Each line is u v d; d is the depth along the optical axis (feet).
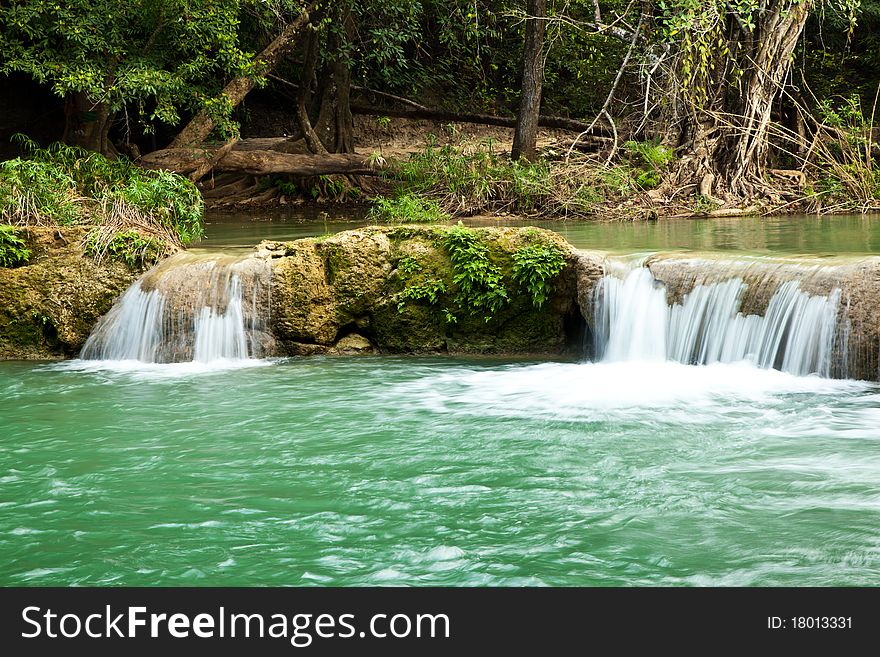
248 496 20.81
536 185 66.95
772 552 17.33
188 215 43.91
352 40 81.97
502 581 16.53
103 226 39.37
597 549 17.69
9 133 76.59
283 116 95.09
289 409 28.32
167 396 30.22
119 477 22.20
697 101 70.44
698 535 18.17
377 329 37.01
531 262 35.50
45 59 56.34
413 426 26.23
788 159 74.69
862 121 73.67
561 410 27.55
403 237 37.32
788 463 22.20
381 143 96.63
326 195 80.89
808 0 69.46
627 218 64.34
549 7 91.04
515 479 21.63
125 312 36.88
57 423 27.07
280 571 17.03
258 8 72.43
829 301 29.73
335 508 20.01
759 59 68.39
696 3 62.90
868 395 27.99
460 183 68.95
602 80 94.94
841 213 66.33
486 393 29.94
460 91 102.32
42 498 20.79
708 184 67.62
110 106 61.87
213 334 35.99
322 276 36.86
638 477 21.54
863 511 19.07
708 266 32.91
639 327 33.83
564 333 36.42
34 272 37.70
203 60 60.90
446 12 93.71
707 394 28.81
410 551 17.80
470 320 36.58
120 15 57.31
